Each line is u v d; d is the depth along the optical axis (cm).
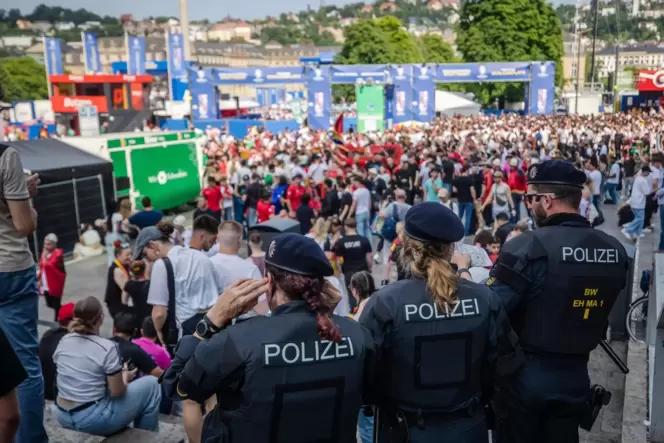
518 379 336
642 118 4372
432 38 11825
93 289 1295
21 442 358
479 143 3112
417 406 289
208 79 4775
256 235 851
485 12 7219
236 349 240
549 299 327
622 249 340
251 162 2102
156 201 1953
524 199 357
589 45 14162
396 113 4831
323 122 4744
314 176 1942
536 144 3062
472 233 1644
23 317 342
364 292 585
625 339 788
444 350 286
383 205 1455
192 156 2164
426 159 1945
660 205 1380
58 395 492
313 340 248
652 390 458
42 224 1454
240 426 244
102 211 1622
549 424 341
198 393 246
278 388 241
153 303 594
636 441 492
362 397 298
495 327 296
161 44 16338
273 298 259
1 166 311
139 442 483
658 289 551
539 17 7106
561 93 8256
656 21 15838
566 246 327
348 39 8175
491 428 320
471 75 4778
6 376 211
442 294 282
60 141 1672
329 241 1078
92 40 7175
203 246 664
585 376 342
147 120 4072
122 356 546
